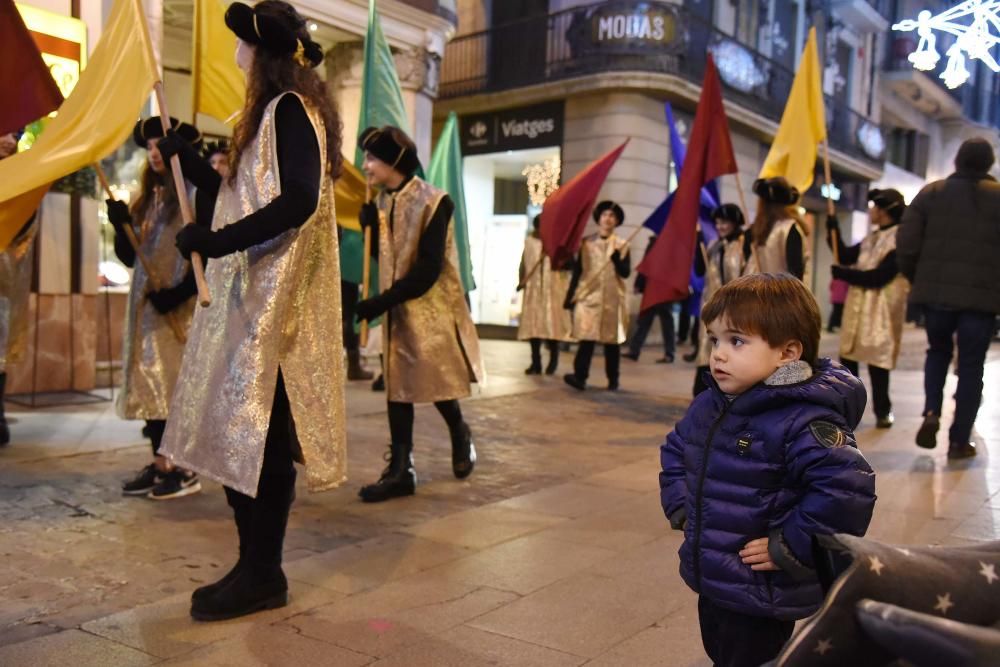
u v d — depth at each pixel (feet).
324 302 9.93
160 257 14.66
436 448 19.86
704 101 22.98
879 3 86.74
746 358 6.41
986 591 4.92
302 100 9.45
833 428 6.16
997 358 45.98
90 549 12.30
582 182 30.12
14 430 19.69
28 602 10.37
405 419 15.66
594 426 23.29
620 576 11.33
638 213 55.21
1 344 17.75
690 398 28.86
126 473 16.42
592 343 29.94
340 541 13.08
